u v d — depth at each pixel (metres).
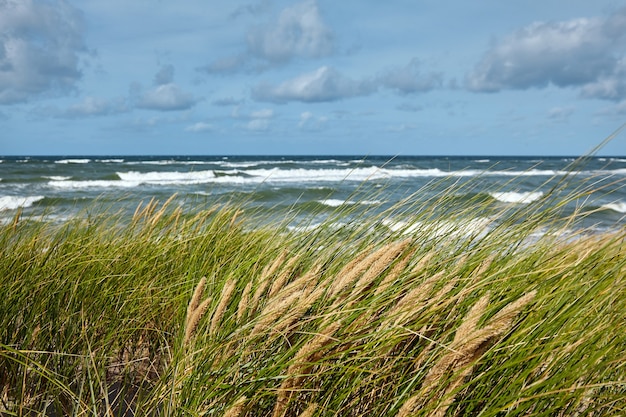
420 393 1.89
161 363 3.52
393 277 2.29
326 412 2.24
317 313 2.47
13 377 3.24
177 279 4.23
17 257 4.09
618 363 2.27
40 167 56.53
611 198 20.36
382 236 3.51
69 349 3.35
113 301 3.85
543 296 2.32
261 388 2.21
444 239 3.40
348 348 2.27
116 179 44.03
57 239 4.74
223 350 2.40
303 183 40.69
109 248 4.62
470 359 1.84
